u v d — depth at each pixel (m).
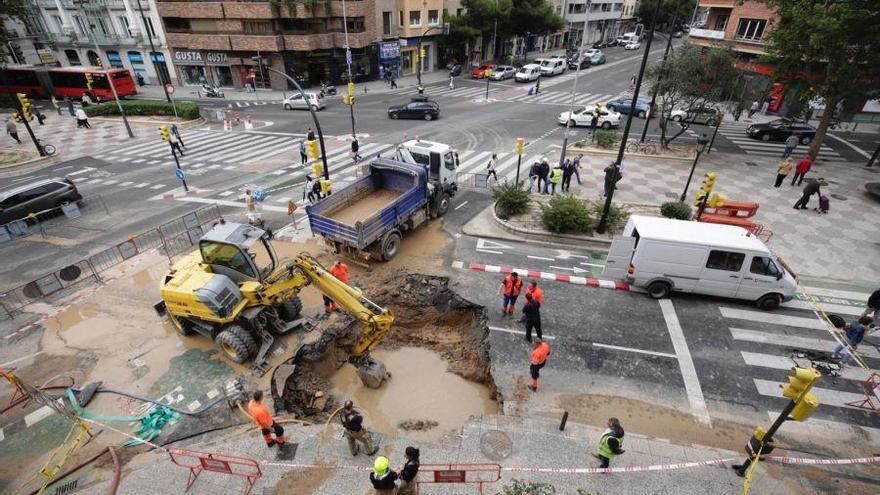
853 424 9.28
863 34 18.58
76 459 8.43
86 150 27.78
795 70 22.33
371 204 16.17
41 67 39.78
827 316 12.24
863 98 22.00
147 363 10.65
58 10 46.28
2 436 8.95
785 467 8.28
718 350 11.15
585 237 15.86
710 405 9.67
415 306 12.88
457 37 51.81
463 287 13.44
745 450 8.40
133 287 13.70
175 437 8.80
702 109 23.75
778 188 20.83
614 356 10.92
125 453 8.52
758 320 12.20
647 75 24.92
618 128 30.80
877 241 16.27
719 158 24.98
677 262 12.41
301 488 7.79
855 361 10.79
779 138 28.42
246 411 9.28
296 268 10.35
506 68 48.84
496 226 17.08
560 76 50.09
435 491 7.75
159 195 20.84
